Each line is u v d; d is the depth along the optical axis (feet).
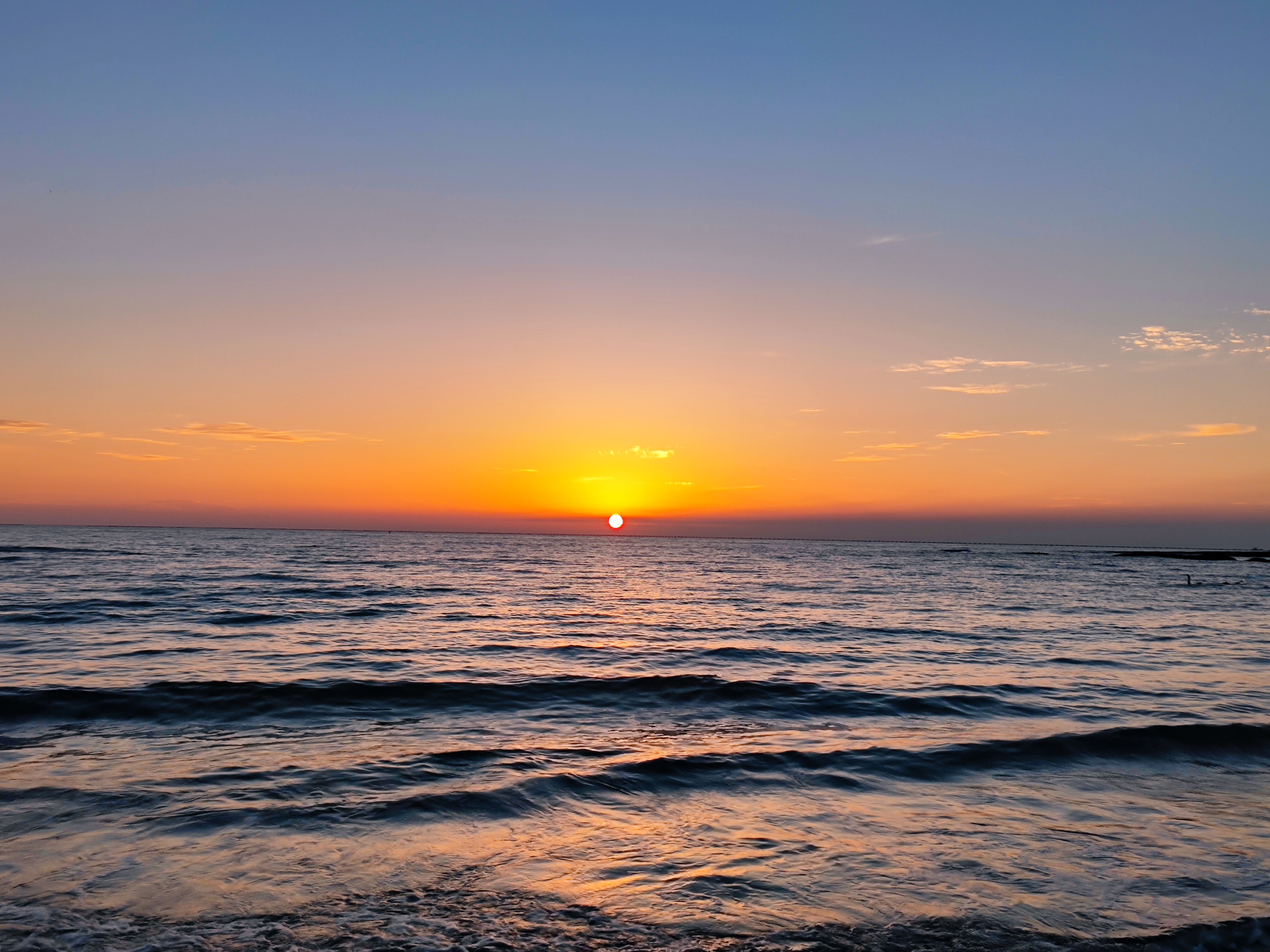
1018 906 22.77
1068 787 34.94
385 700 51.72
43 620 92.22
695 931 21.03
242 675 57.98
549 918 21.61
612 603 142.61
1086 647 86.94
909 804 32.17
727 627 103.40
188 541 536.01
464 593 158.10
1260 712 51.52
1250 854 26.99
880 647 83.76
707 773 36.06
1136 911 22.52
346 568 242.37
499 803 31.07
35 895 22.02
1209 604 163.43
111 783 32.32
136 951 19.19
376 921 21.22
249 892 22.76
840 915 22.04
